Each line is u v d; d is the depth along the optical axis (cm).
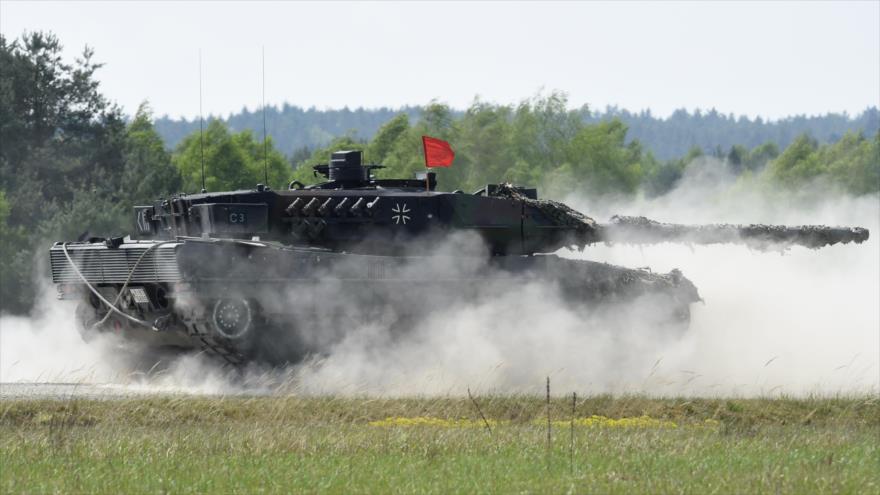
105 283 9225
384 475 5381
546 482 5259
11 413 7394
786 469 5434
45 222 19962
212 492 5050
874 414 8319
